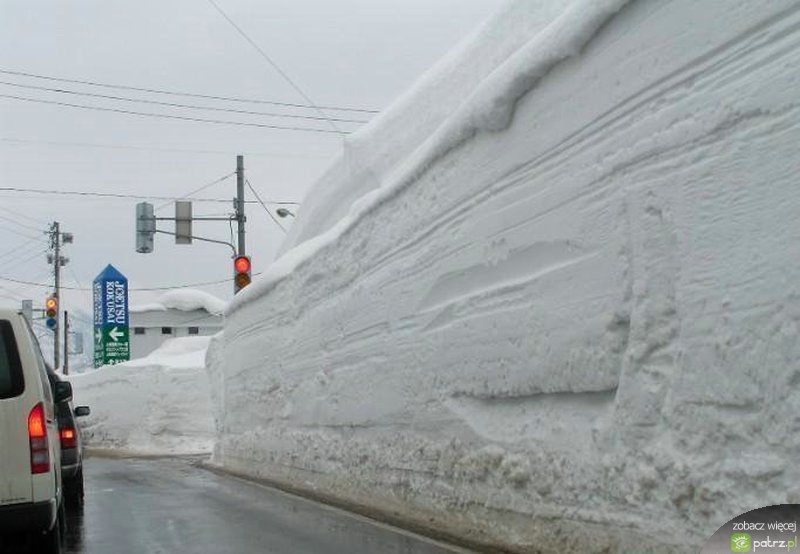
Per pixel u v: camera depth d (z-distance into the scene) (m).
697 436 5.62
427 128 14.89
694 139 5.77
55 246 63.84
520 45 11.92
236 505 12.52
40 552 8.15
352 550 8.48
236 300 20.91
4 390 7.32
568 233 7.32
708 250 5.60
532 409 8.00
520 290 8.11
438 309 9.95
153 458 27.05
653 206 6.17
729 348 5.37
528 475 7.81
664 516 5.92
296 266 16.36
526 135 8.13
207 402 31.69
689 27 5.86
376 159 16.83
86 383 36.12
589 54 7.09
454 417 9.39
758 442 5.13
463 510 9.12
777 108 5.11
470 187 9.32
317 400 14.45
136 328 54.31
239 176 29.11
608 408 6.81
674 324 5.93
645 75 6.32
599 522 6.70
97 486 16.25
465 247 9.37
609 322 6.66
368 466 11.99
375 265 12.27
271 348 17.59
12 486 7.19
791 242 4.96
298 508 12.02
